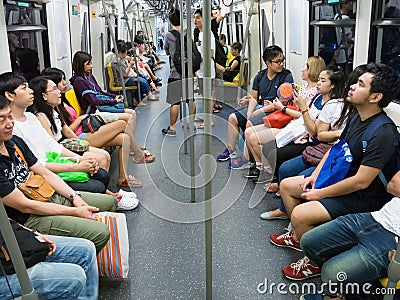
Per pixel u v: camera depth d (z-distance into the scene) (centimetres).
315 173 257
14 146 223
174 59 462
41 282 176
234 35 671
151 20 1449
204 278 245
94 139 368
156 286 238
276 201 347
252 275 247
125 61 674
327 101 322
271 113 370
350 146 224
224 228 307
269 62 422
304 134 337
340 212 219
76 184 278
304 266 241
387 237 190
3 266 170
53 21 466
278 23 554
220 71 517
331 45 419
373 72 208
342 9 379
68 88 528
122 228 231
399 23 292
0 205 132
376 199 219
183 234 299
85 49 639
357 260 187
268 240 288
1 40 329
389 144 205
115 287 238
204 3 172
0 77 268
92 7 686
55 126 325
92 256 200
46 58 461
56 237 205
